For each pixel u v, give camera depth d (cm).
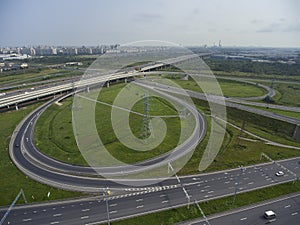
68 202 6862
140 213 6444
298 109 15300
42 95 17038
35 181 7838
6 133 11731
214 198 7088
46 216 6347
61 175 8144
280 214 6519
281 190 7562
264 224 6166
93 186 7544
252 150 10200
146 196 7119
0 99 14475
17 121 13325
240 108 15225
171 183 7744
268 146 10638
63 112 14638
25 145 10438
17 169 8550
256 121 13675
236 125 13062
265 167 8875
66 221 6175
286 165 9069
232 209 6669
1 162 9044
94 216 6338
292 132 12162
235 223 6166
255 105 16025
